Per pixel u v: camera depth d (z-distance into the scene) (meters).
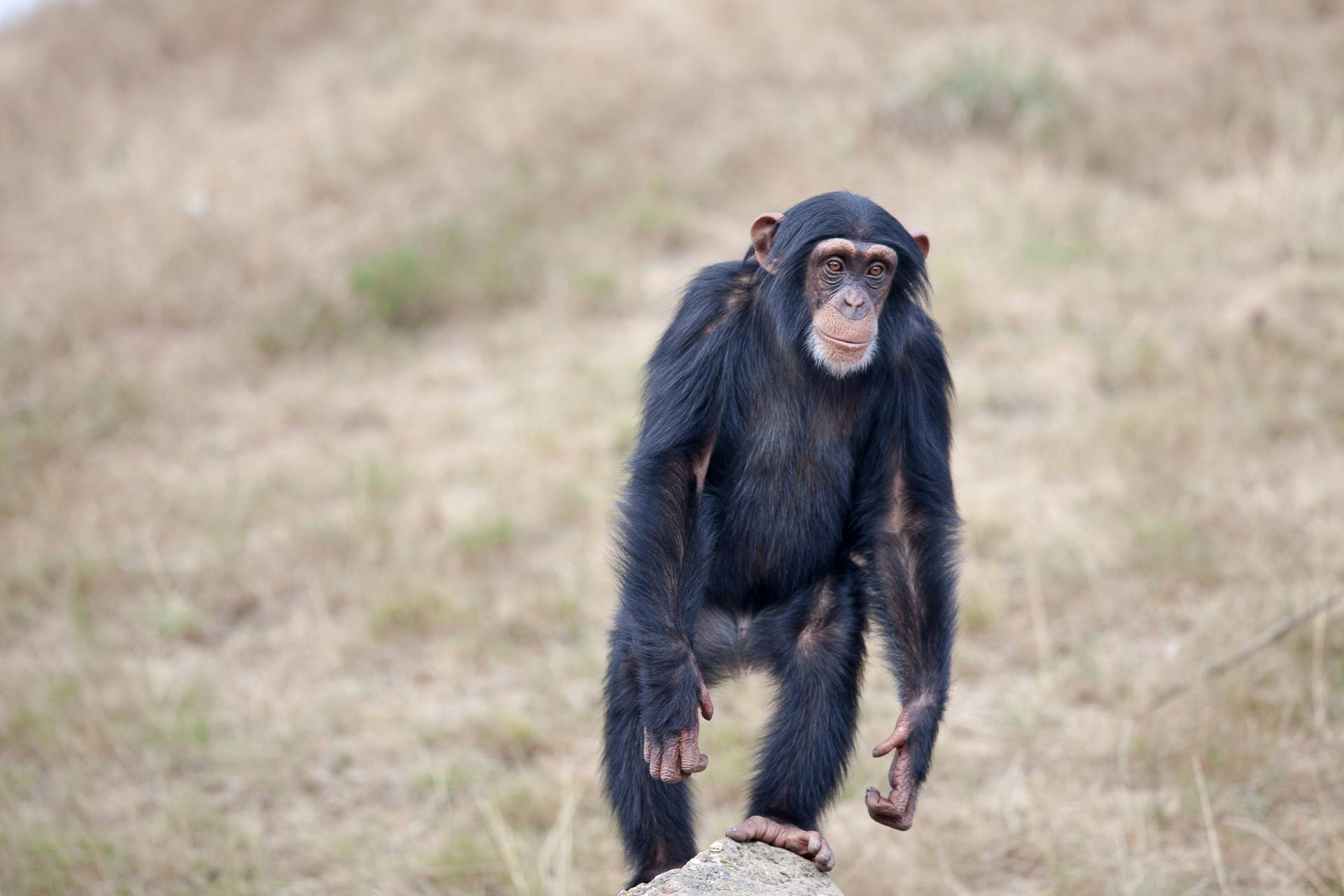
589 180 46.09
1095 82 50.03
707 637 15.23
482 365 38.31
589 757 22.42
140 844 20.34
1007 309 35.97
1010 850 19.20
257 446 35.16
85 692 24.53
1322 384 30.25
